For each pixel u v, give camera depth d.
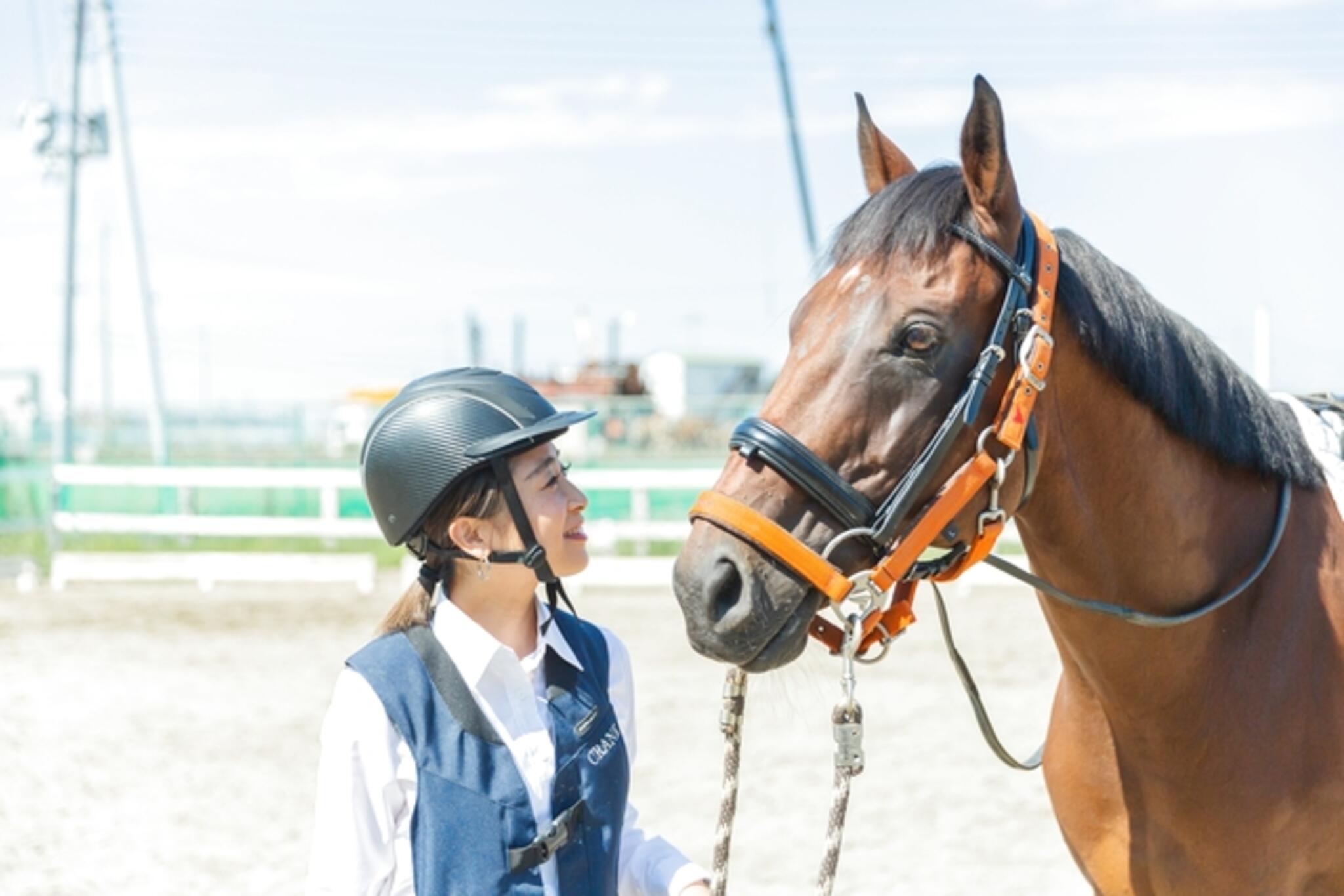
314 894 2.52
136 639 11.88
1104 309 2.97
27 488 16.91
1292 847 3.09
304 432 32.28
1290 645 3.14
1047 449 2.91
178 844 6.53
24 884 5.97
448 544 2.71
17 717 9.08
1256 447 3.16
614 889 2.63
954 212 2.82
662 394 35.12
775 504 2.70
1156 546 3.03
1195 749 3.08
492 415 2.67
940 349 2.73
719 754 8.02
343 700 2.58
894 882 5.82
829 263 2.94
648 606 13.36
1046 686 9.52
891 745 8.10
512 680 2.63
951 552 2.86
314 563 15.18
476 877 2.49
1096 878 3.39
